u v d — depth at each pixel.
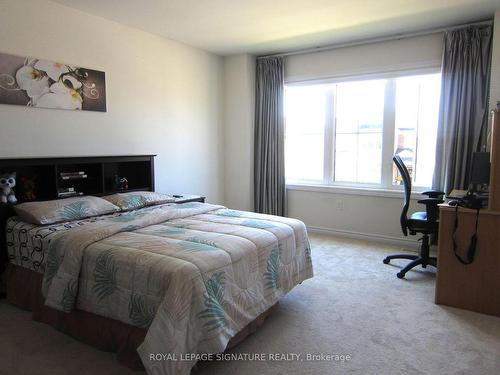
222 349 1.74
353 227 4.55
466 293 2.59
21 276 2.55
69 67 3.22
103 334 2.02
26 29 2.91
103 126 3.56
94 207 2.89
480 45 3.53
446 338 2.23
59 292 2.04
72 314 2.16
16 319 2.43
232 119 4.99
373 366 1.95
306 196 4.84
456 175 3.70
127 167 3.90
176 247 2.03
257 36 4.05
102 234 2.21
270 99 4.80
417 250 4.00
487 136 3.46
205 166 4.80
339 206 4.61
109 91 3.58
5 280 2.67
